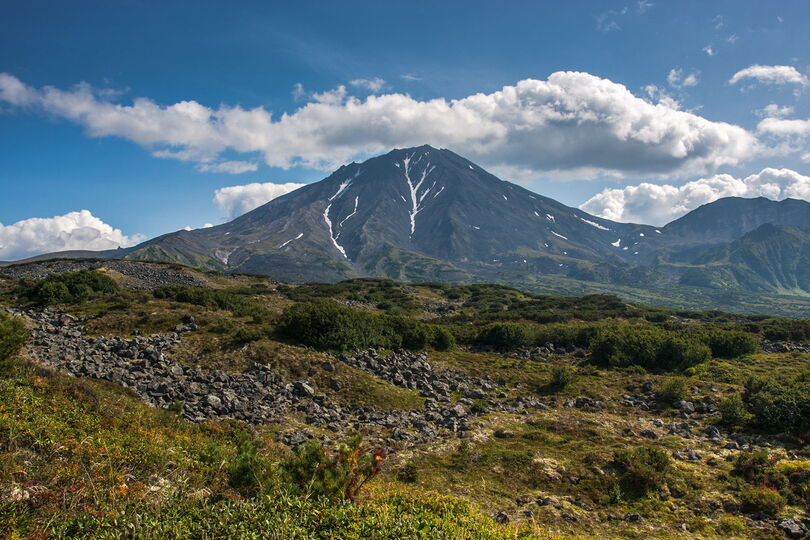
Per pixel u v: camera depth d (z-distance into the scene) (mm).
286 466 10781
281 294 81250
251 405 23594
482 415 25875
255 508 8352
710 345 44469
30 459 9344
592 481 17781
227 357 29484
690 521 15102
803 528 13992
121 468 10273
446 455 19797
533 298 95250
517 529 11539
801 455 19812
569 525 14805
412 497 11961
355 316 39094
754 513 15422
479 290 102625
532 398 29688
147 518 7648
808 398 23406
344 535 7805
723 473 18156
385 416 24844
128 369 25922
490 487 17234
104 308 39906
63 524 6965
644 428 23969
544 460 19297
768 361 40406
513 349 45688
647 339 40188
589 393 30453
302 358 30312
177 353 29547
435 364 36812
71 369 23984
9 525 6703
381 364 33438
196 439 15078
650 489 17172
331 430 22422
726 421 24703
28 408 11930
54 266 84750
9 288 55250
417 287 105188
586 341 46812
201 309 42344
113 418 13719
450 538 8648
